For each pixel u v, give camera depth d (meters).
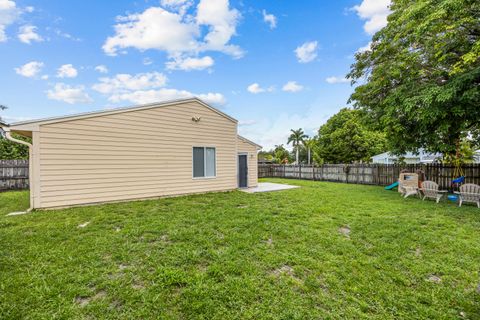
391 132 8.38
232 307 2.11
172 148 8.11
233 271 2.73
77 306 2.11
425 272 2.77
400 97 7.18
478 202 6.25
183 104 8.36
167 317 1.97
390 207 6.28
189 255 3.13
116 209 5.92
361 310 2.10
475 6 5.47
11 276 2.57
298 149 35.41
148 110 7.55
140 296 2.24
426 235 3.97
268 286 2.44
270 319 1.97
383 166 12.26
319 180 15.85
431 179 10.20
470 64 6.22
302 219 5.00
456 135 7.57
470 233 4.09
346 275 2.67
